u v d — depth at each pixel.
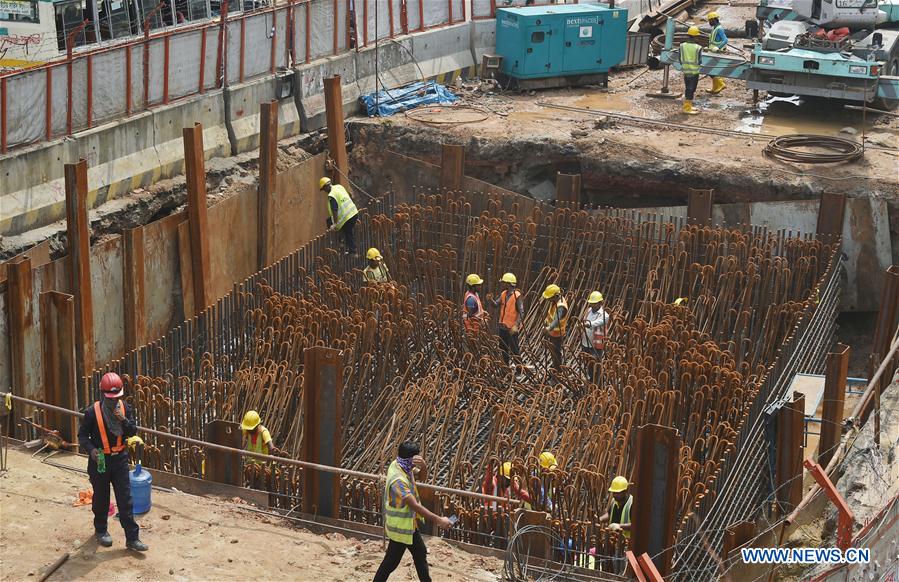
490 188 19.86
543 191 20.61
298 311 15.23
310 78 20.94
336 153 20.25
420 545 9.53
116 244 15.64
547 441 13.02
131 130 17.30
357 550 10.64
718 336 16.00
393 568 9.50
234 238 18.02
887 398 12.91
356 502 11.55
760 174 18.77
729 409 13.15
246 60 19.67
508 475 11.61
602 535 10.84
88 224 14.70
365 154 21.20
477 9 24.53
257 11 19.88
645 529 10.05
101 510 10.05
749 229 17.69
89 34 19.64
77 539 10.29
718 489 11.52
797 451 11.99
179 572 9.91
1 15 18.48
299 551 10.53
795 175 18.67
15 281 13.24
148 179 17.67
